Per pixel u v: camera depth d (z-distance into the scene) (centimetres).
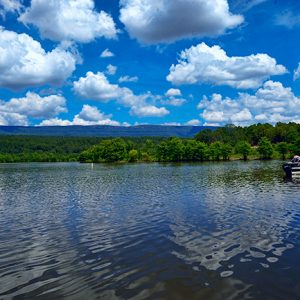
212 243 2052
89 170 11938
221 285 1445
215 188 4897
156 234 2303
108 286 1473
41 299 1367
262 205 3331
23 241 2233
